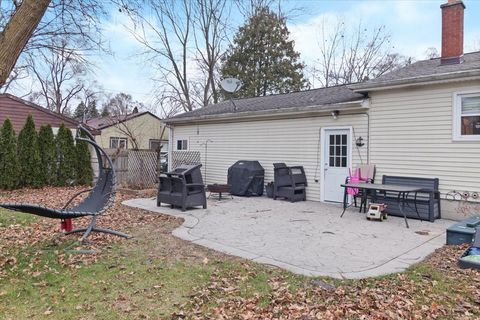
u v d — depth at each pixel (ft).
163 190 28.45
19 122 49.85
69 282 12.34
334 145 31.35
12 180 38.68
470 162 23.66
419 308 10.64
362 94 30.04
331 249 16.51
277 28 82.33
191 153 44.50
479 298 11.29
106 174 19.34
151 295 11.34
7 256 15.01
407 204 24.52
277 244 17.35
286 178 33.09
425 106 25.58
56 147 42.91
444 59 28.27
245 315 10.11
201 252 15.92
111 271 13.39
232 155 40.60
